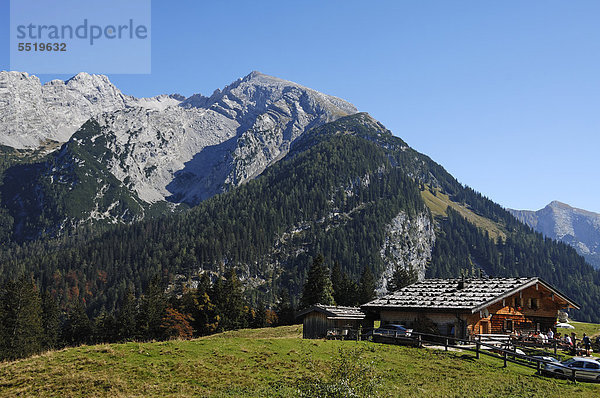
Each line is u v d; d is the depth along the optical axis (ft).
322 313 154.30
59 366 86.99
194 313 377.30
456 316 132.05
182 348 101.04
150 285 389.80
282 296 429.38
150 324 354.74
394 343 126.31
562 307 161.27
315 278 361.92
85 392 77.41
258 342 110.42
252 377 87.40
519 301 149.59
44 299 377.50
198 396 77.66
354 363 73.92
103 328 374.84
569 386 102.42
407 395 84.99
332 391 70.08
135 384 81.20
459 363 108.78
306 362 94.48
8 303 285.84
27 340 281.13
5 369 86.53
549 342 141.90
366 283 435.12
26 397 75.31
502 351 113.29
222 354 98.48
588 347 138.62
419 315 139.95
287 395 78.95
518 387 96.27
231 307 383.24
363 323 161.17
